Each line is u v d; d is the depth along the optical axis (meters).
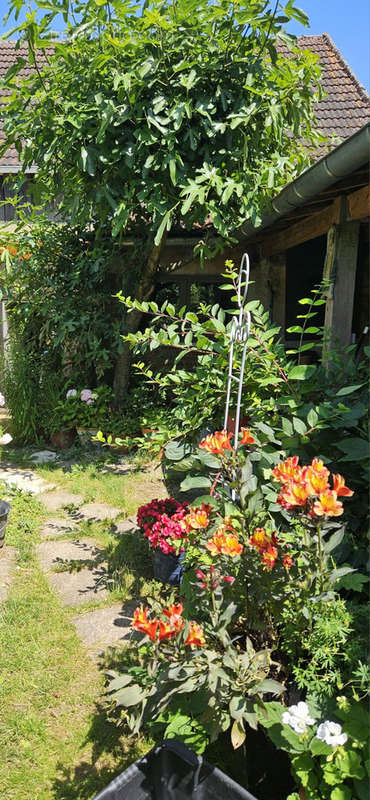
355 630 2.21
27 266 7.79
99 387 8.08
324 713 2.00
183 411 3.76
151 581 4.02
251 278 8.79
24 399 7.80
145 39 5.33
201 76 5.57
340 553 2.69
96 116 5.70
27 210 9.77
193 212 6.23
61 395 8.14
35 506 5.45
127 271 7.81
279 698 2.25
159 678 2.03
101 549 4.58
